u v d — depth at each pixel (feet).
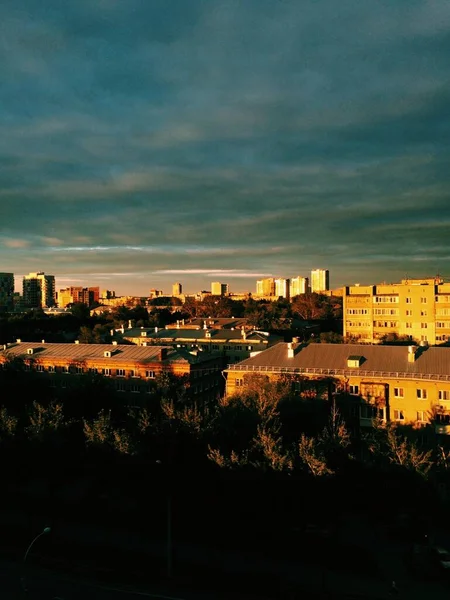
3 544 213.66
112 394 328.49
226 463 211.82
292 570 193.57
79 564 197.26
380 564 197.06
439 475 232.32
